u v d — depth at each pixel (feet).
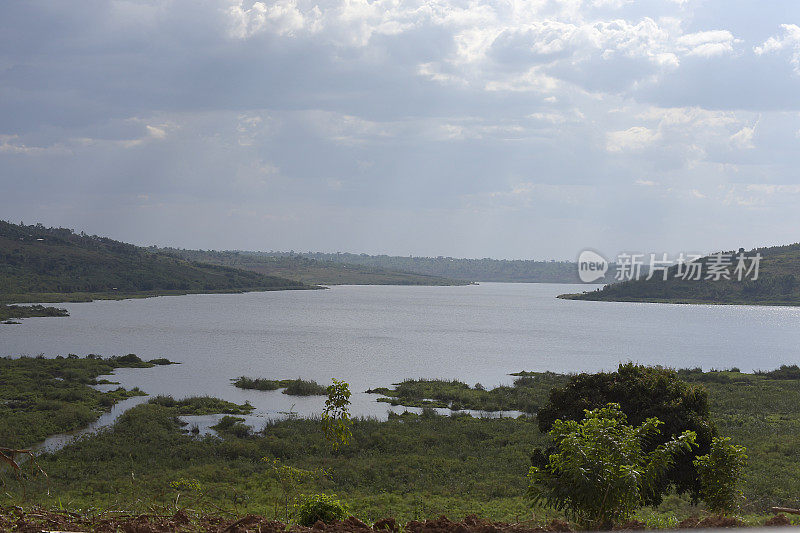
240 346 347.56
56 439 129.39
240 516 36.47
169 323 473.26
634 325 543.39
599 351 357.82
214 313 579.48
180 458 110.01
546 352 350.02
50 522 26.66
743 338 440.86
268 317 548.31
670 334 467.52
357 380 237.86
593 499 29.17
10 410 150.00
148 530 25.61
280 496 75.61
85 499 70.18
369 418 148.05
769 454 104.01
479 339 414.21
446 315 620.90
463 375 258.98
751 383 214.69
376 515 71.10
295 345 358.84
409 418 154.51
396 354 328.08
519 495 84.89
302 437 124.36
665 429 64.28
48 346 315.58
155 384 216.13
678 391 68.59
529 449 116.06
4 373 204.23
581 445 29.78
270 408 175.42
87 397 174.19
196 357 297.74
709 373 237.25
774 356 345.72
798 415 149.48
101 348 315.78
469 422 147.33
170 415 153.07
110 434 126.52
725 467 42.70
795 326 542.57
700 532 27.02
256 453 111.24
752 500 70.54
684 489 65.36
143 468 100.48
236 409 169.37
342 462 104.27
